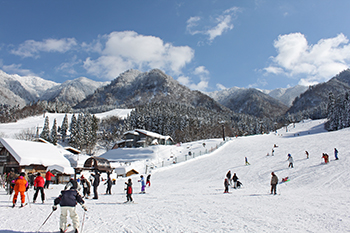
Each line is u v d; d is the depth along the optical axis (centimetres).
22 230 777
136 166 5003
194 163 4406
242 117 18400
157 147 6856
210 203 1364
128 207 1240
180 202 1411
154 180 3297
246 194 1789
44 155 3353
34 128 11144
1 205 1233
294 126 13462
